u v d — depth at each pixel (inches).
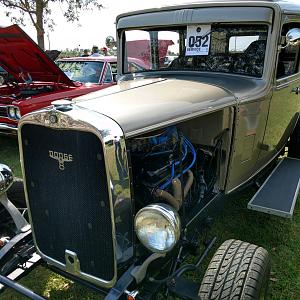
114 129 65.9
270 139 128.8
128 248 72.3
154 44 130.8
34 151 74.9
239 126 103.1
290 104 139.2
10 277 82.5
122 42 139.9
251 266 74.3
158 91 92.5
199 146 101.7
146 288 74.1
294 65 134.0
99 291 76.5
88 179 68.6
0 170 95.0
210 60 119.3
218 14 112.1
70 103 71.3
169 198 82.4
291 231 128.4
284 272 107.0
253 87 108.9
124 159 67.2
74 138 67.7
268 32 108.3
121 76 139.9
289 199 110.0
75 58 283.0
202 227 100.0
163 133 85.0
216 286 72.9
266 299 87.4
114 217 67.6
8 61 229.8
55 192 74.8
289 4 116.9
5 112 211.9
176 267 83.0
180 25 121.0
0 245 90.9
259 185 132.6
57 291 101.6
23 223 93.4
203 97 91.0
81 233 74.1
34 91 224.1
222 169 105.0
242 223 132.6
